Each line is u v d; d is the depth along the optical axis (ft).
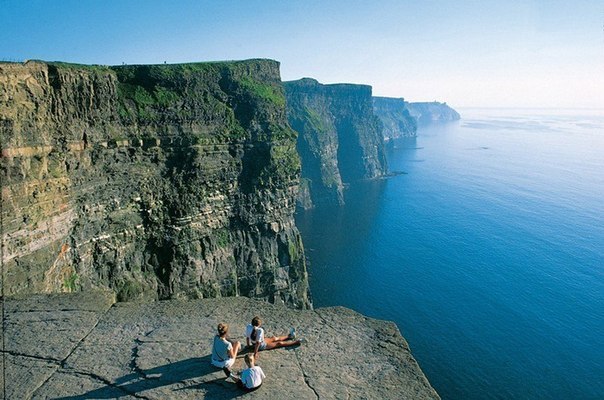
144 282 138.82
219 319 38.96
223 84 173.06
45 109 100.53
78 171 113.91
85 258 116.67
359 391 29.94
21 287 83.25
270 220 180.75
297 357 33.68
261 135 176.65
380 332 37.60
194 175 153.79
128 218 134.82
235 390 29.48
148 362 32.14
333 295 237.66
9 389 28.81
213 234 163.94
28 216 87.76
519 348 183.21
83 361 32.17
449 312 215.31
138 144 140.26
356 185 542.16
